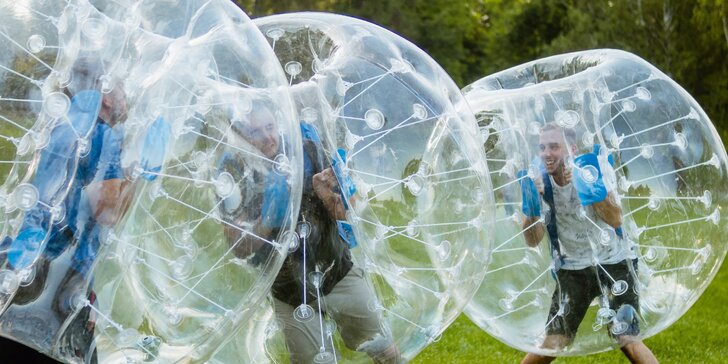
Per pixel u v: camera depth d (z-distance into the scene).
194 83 3.26
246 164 3.30
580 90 4.60
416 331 3.95
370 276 3.79
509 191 4.52
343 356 3.78
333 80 3.84
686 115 4.72
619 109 4.61
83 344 3.10
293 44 3.96
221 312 3.32
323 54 3.95
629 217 4.55
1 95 3.15
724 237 4.80
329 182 3.69
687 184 4.63
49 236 3.04
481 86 4.98
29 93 3.15
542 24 25.66
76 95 3.09
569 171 4.48
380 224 3.80
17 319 3.04
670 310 4.73
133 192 3.11
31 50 3.18
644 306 4.63
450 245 3.94
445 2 23.42
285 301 3.69
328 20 4.11
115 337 3.17
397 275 3.85
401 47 4.14
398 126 3.85
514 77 5.02
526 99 4.62
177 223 3.21
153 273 3.20
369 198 3.78
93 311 3.10
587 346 4.71
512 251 4.54
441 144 3.93
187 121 3.23
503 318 4.66
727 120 21.78
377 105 3.85
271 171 3.33
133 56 3.18
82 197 3.05
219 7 3.50
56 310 3.05
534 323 4.62
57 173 3.05
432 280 3.92
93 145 3.06
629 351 4.82
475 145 4.08
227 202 3.27
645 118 4.62
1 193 3.13
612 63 4.78
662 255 4.61
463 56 23.94
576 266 4.50
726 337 7.73
